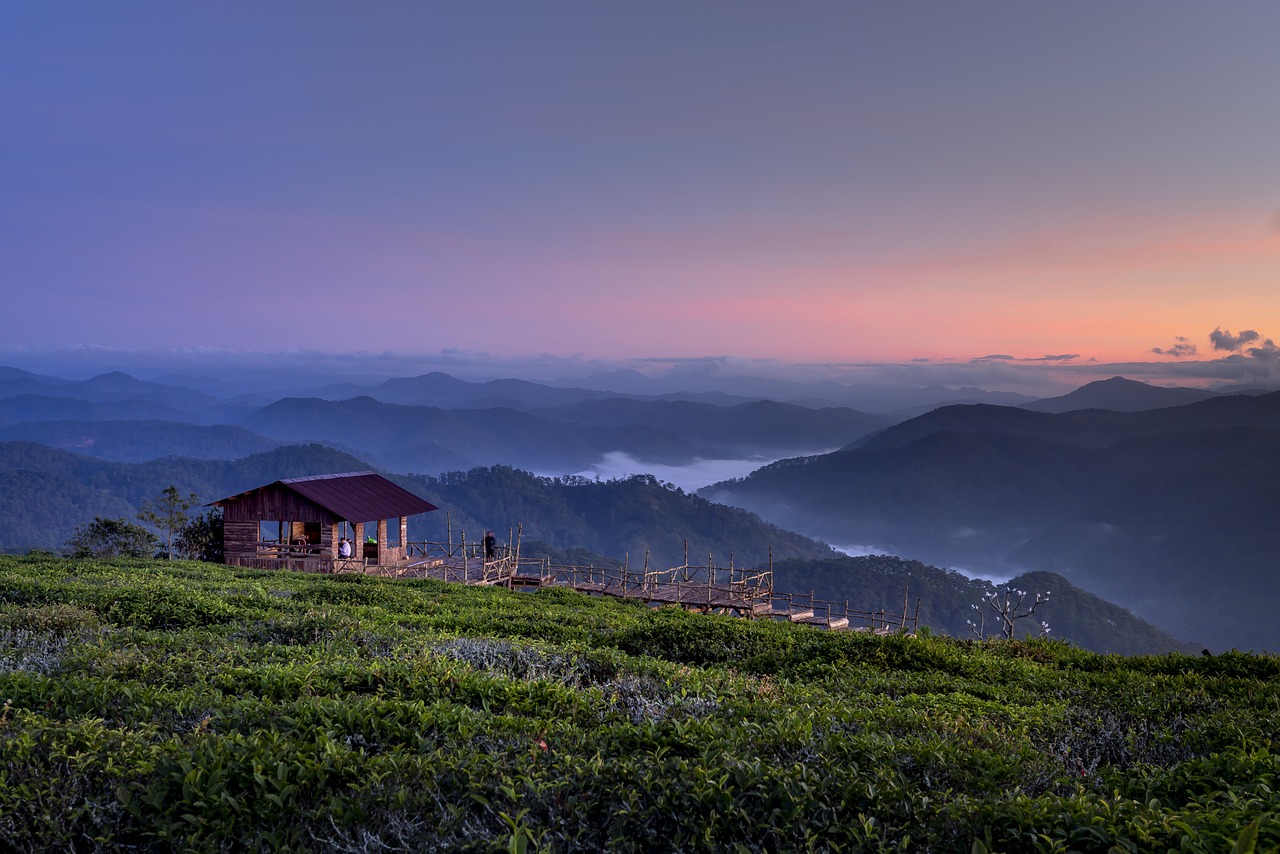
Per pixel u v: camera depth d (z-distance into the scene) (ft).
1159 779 23.94
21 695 28.45
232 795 20.47
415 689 32.04
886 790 21.12
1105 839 18.48
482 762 22.26
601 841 19.36
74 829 19.07
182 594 62.69
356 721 25.88
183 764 20.86
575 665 41.55
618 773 21.77
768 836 19.42
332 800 19.62
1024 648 62.39
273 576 105.19
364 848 18.11
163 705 27.89
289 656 40.42
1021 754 26.48
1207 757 27.14
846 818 20.07
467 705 30.22
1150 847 18.40
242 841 18.57
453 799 20.42
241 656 39.37
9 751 21.68
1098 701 38.50
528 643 49.83
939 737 27.96
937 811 20.17
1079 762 27.32
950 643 62.85
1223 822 18.67
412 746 24.31
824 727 27.89
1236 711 35.68
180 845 18.35
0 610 51.55
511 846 17.49
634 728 26.45
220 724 25.58
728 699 33.04
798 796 20.42
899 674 46.24
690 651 53.47
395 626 54.85
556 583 152.97
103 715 26.71
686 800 20.21
